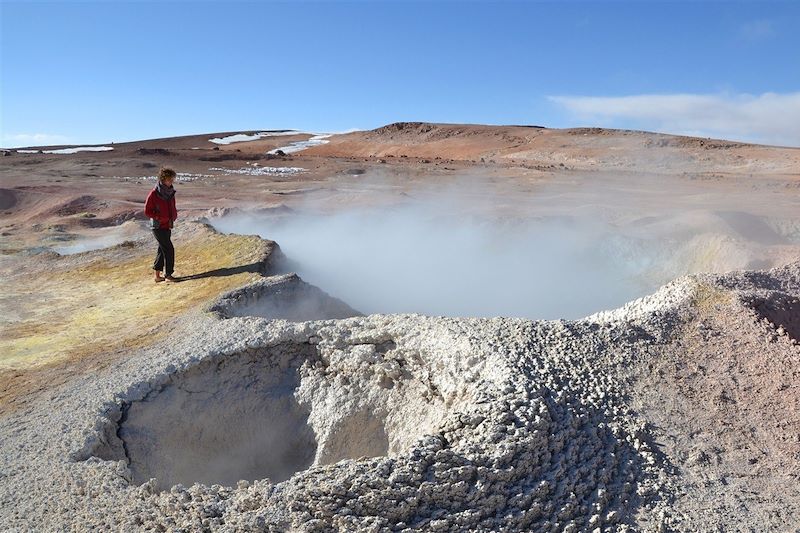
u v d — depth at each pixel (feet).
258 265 32.60
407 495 12.83
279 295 27.84
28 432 17.28
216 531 12.41
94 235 57.21
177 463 18.56
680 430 16.56
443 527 12.46
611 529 13.16
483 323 20.57
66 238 55.57
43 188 103.19
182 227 42.57
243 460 19.71
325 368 20.84
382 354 20.42
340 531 12.23
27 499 14.21
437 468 13.41
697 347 20.12
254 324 23.06
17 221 78.07
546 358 18.34
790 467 15.47
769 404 17.70
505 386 16.17
